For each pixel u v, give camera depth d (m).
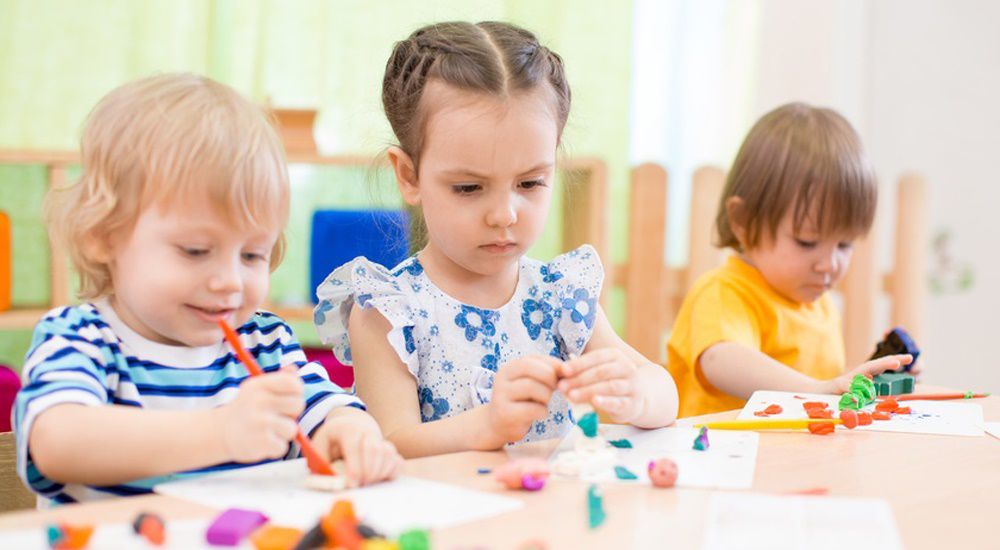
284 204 0.89
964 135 2.98
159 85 0.88
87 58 2.42
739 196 1.59
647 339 2.39
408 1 2.59
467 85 1.03
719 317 1.50
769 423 0.96
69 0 2.40
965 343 2.98
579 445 0.81
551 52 1.14
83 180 0.88
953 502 0.71
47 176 2.36
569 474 0.77
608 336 1.20
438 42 1.09
